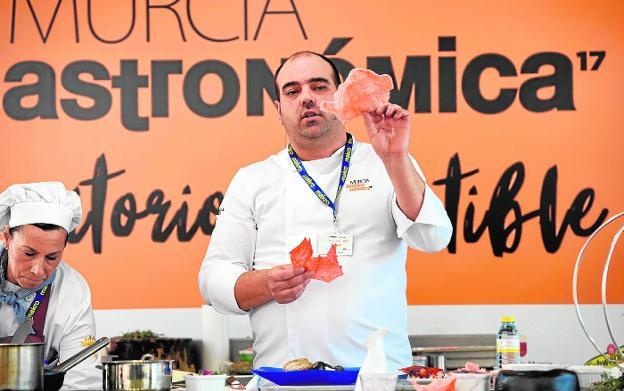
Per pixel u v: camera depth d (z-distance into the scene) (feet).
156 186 17.52
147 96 17.66
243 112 17.62
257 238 10.79
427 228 9.91
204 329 16.61
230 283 10.10
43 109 17.62
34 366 7.43
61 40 17.74
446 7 17.66
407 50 17.61
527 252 17.39
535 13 17.70
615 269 17.29
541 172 17.49
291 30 17.66
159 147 17.57
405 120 9.38
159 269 17.42
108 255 17.40
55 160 17.53
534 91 17.61
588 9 17.71
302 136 10.57
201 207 17.52
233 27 17.71
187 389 7.88
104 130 17.61
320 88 10.51
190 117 17.62
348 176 10.64
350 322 10.15
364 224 10.43
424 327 17.25
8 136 17.56
